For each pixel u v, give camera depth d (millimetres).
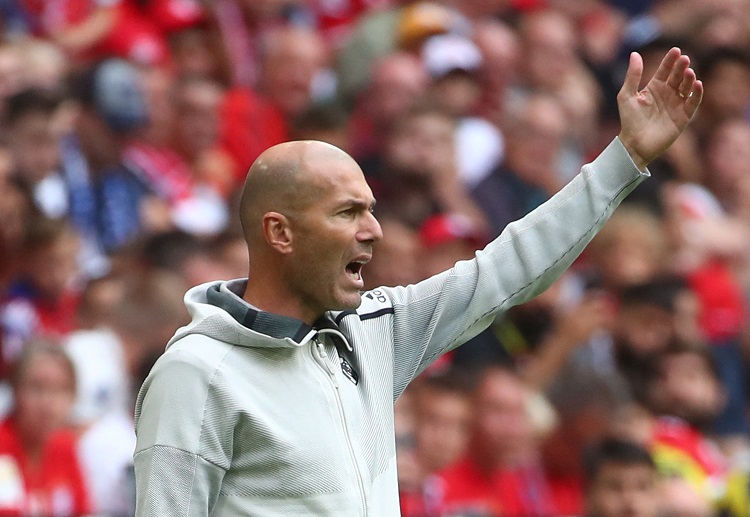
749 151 33844
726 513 23516
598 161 13008
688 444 24328
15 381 20328
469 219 27844
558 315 25984
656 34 37344
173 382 11508
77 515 19938
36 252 23578
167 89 28781
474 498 22016
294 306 12062
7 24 31844
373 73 31188
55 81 28578
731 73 34906
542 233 12961
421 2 36031
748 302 29578
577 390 23766
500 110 32531
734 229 30766
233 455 11586
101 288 22688
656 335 25656
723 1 36969
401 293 13039
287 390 11766
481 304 12922
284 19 34219
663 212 29344
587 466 22266
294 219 11836
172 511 11273
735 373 28562
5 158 23938
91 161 26922
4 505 19438
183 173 28438
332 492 11625
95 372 21156
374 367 12547
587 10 37812
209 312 11820
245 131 30562
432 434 22062
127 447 20625
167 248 23875
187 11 31484
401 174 27469
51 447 20172
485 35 33312
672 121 12891
